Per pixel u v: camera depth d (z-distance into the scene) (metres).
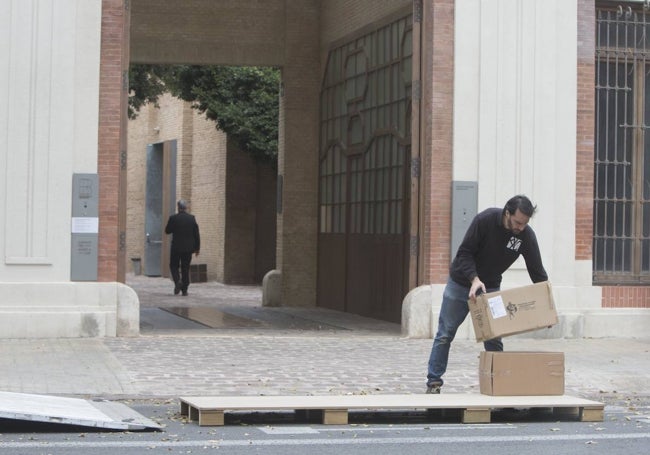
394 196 24.42
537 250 13.38
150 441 10.73
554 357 13.00
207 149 43.25
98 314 19.34
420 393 14.45
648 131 22.16
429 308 20.62
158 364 16.55
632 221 21.98
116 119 19.52
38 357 16.94
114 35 19.52
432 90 20.69
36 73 19.23
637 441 11.14
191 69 36.09
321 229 28.86
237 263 41.16
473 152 20.80
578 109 21.42
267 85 36.19
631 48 22.00
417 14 21.02
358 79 26.48
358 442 10.82
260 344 19.39
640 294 21.70
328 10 28.36
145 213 48.53
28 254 19.19
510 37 20.97
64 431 11.31
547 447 10.68
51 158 19.27
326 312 27.28
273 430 11.57
